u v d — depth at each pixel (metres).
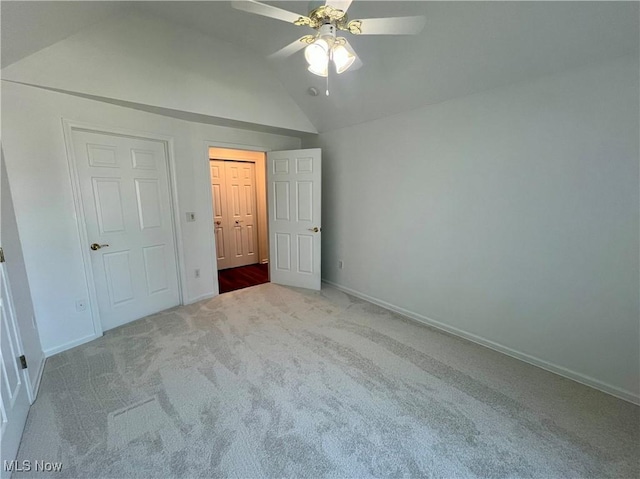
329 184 3.91
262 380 2.04
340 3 1.35
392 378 2.08
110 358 2.30
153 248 3.06
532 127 2.08
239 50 2.96
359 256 3.64
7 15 1.51
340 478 1.37
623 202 1.78
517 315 2.32
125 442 1.54
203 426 1.65
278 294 3.77
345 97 3.07
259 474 1.38
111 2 2.05
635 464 1.44
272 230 4.14
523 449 1.52
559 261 2.06
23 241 2.12
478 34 1.90
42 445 1.52
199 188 3.36
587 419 1.71
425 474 1.39
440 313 2.85
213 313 3.15
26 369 1.78
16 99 2.05
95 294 2.59
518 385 2.01
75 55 2.18
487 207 2.40
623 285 1.83
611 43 1.65
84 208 2.51
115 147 2.68
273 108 3.40
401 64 2.37
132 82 2.45
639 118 1.67
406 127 2.91
